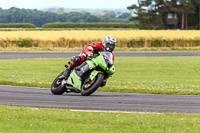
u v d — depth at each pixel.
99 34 155.50
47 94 34.53
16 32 158.88
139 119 23.48
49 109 26.38
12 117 22.89
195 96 36.66
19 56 99.38
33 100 30.70
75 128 20.44
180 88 44.41
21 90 37.22
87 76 32.53
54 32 167.88
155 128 21.20
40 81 48.88
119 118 23.67
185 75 63.28
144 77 58.88
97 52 32.19
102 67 31.36
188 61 91.44
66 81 32.94
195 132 20.31
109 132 19.78
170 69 72.75
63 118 23.08
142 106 29.47
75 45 142.75
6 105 27.86
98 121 22.62
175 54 116.94
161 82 51.19
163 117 24.53
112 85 46.78
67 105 28.72
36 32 163.75
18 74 57.56
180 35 155.00
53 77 55.12
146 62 86.62
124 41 148.38
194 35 156.38
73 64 32.34
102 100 31.67
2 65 73.56
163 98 34.44
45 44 140.12
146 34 158.00
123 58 97.81
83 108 27.73
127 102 31.19
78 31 178.88
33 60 87.19
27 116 23.30
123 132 19.91
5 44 134.75
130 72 66.62
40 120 22.45
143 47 150.00
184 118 24.31
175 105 30.42
